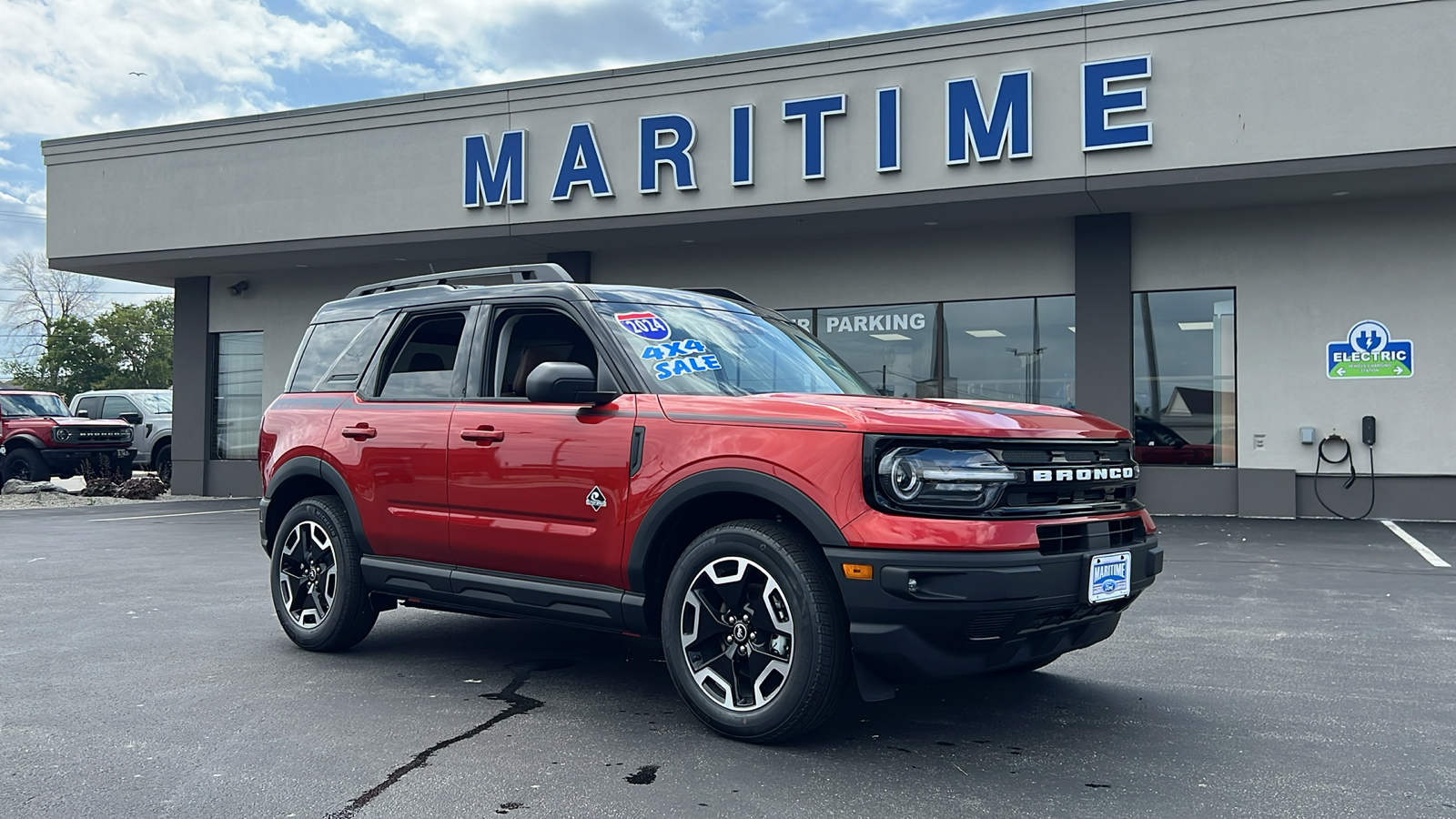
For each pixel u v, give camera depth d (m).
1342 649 5.84
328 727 4.38
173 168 17.56
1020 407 4.42
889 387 15.16
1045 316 14.46
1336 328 13.21
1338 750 4.06
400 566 5.33
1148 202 13.30
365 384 5.73
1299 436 13.33
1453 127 11.43
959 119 13.20
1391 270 13.02
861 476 3.81
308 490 6.06
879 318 15.25
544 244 16.11
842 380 5.08
